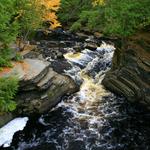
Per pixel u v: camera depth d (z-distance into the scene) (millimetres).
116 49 23625
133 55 21438
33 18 23422
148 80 20125
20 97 18672
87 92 22391
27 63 20672
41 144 17047
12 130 17734
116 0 21484
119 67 22625
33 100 19000
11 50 21234
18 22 22859
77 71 24812
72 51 28781
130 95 21141
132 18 20641
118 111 20422
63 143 17250
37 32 33688
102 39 33031
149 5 20719
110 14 21188
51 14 25875
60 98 20906
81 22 36906
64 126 18641
